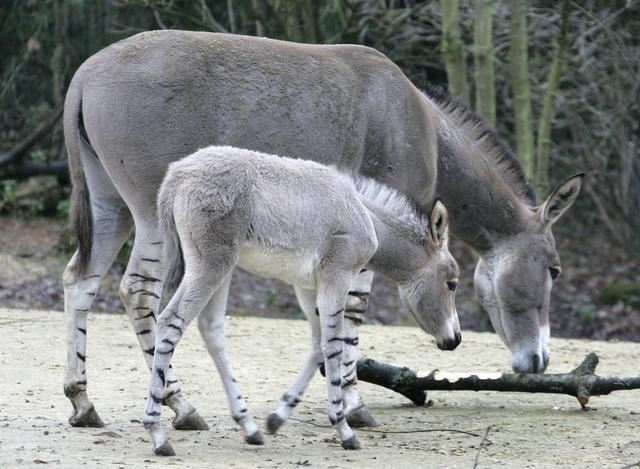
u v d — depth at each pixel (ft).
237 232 53.93
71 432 59.41
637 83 161.79
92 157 64.08
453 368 86.89
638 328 155.63
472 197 74.54
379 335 103.19
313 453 56.29
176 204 54.13
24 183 175.22
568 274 179.73
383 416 69.21
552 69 139.54
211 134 62.54
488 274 77.25
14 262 142.51
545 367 75.77
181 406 62.03
